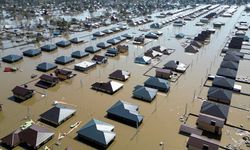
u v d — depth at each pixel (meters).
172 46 89.62
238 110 48.16
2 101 49.00
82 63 66.62
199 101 50.88
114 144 37.94
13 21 135.50
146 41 95.69
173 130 41.56
